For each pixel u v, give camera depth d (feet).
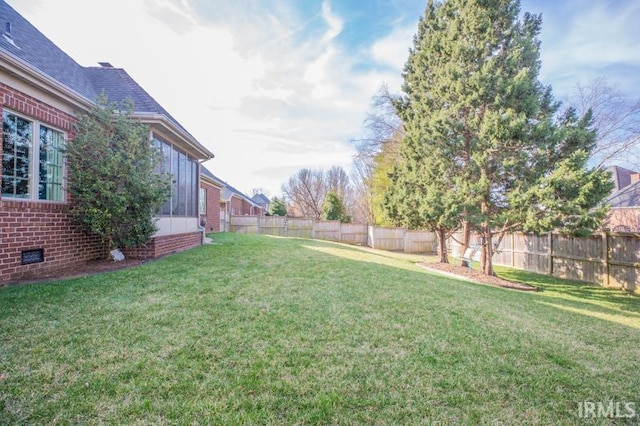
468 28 29.68
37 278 16.74
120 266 20.20
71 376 7.81
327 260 26.78
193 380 7.89
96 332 10.26
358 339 10.91
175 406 6.92
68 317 11.33
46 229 18.31
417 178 35.04
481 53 28.96
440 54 33.30
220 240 38.99
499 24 29.55
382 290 17.98
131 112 20.97
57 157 19.44
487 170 28.48
